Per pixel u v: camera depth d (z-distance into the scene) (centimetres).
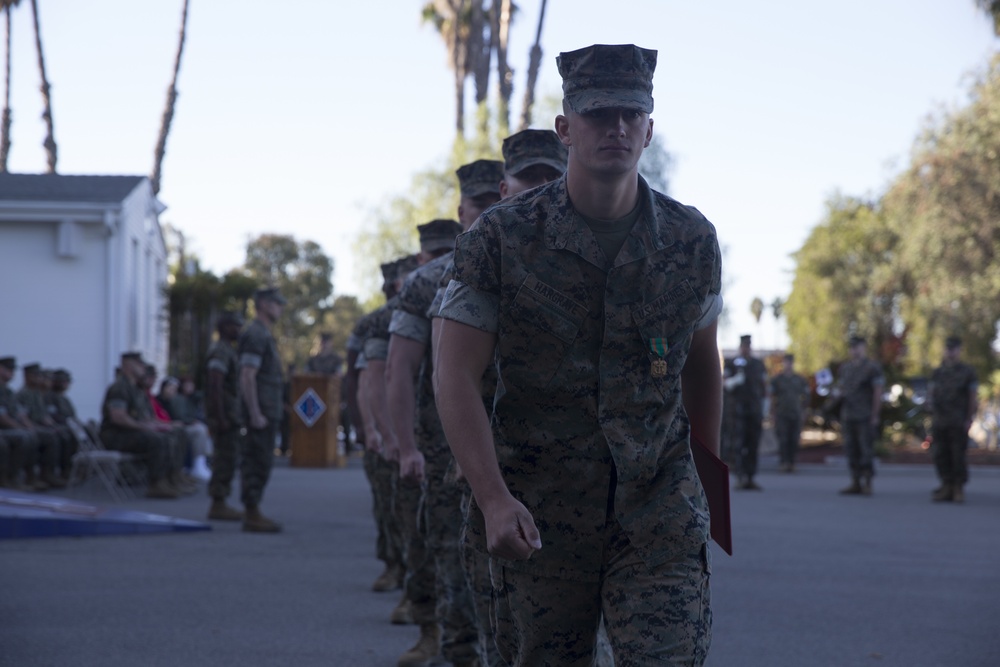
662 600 335
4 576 989
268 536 1288
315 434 2602
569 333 343
